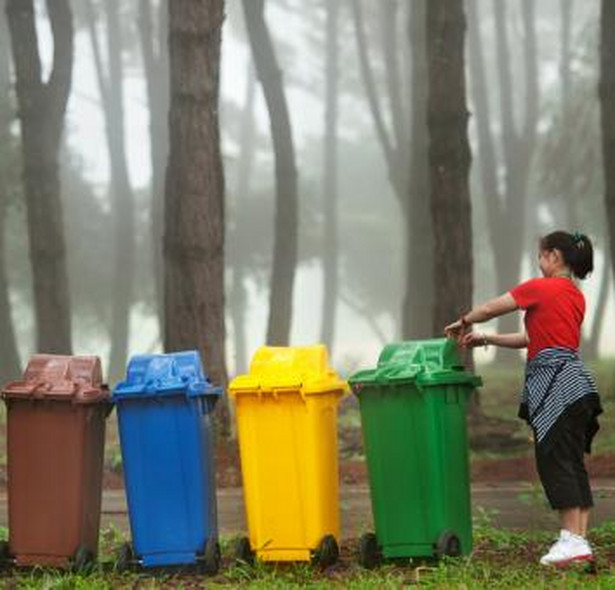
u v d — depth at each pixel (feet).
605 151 102.83
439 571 35.50
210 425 38.63
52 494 38.14
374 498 37.76
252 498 37.83
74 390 37.86
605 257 195.11
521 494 59.72
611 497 58.39
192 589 36.14
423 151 137.39
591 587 33.19
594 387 36.83
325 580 35.99
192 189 73.20
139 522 37.93
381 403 37.32
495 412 103.91
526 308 37.04
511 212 180.34
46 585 35.83
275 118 134.10
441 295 85.05
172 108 73.77
